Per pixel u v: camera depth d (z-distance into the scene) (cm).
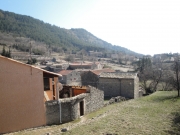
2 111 1392
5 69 1412
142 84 4678
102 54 16612
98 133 1141
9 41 11969
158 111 1833
